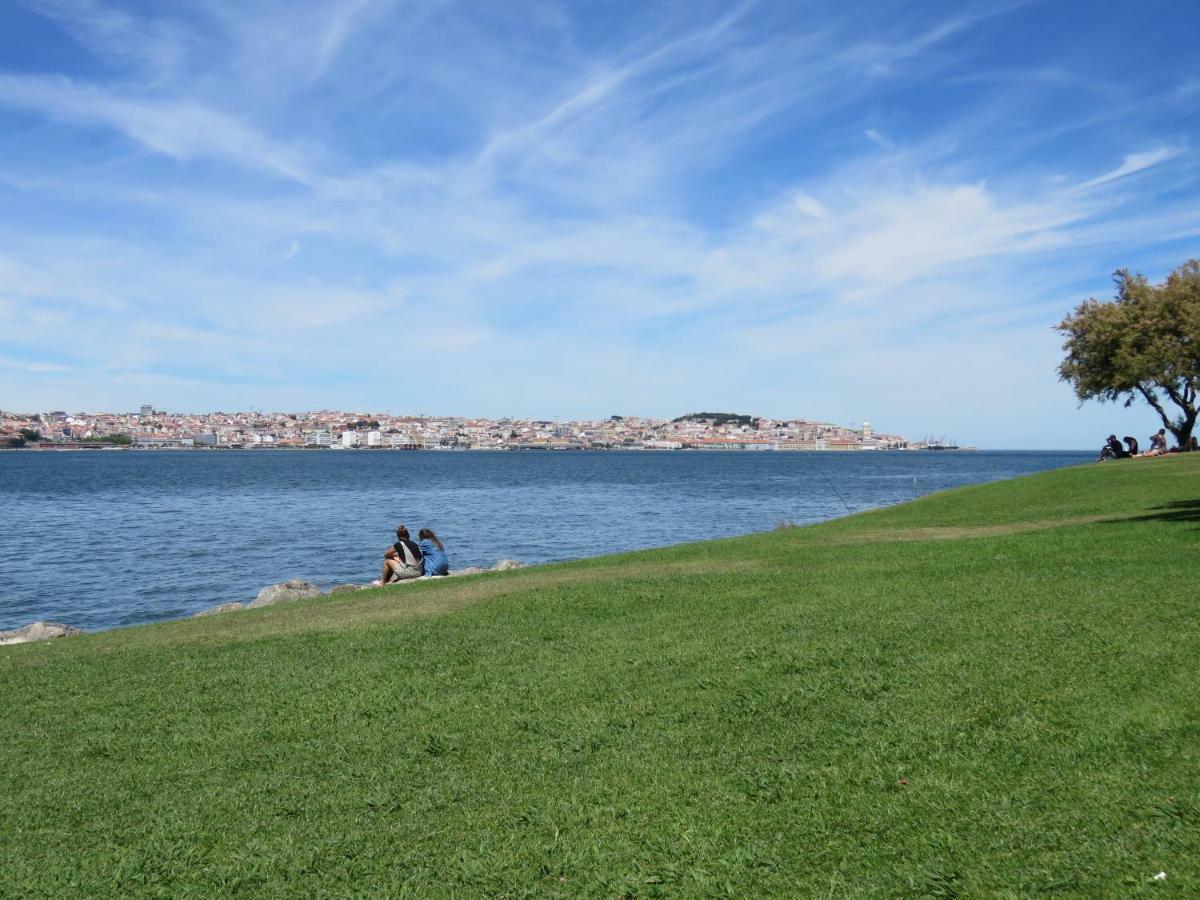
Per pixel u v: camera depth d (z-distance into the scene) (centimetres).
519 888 505
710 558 1780
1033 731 635
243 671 1012
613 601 1296
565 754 690
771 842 527
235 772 703
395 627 1218
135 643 1237
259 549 3700
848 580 1330
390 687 904
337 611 1405
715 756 660
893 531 2189
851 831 530
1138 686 695
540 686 869
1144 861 459
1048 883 450
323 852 561
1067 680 728
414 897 504
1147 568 1188
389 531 4434
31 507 6109
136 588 2773
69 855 577
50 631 1619
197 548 3738
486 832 573
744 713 742
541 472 13325
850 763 621
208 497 7219
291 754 734
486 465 17038
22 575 3033
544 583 1540
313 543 3919
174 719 840
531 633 1116
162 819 624
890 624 988
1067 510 2416
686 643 992
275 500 6825
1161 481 3000
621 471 13912
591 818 579
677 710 765
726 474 12581
